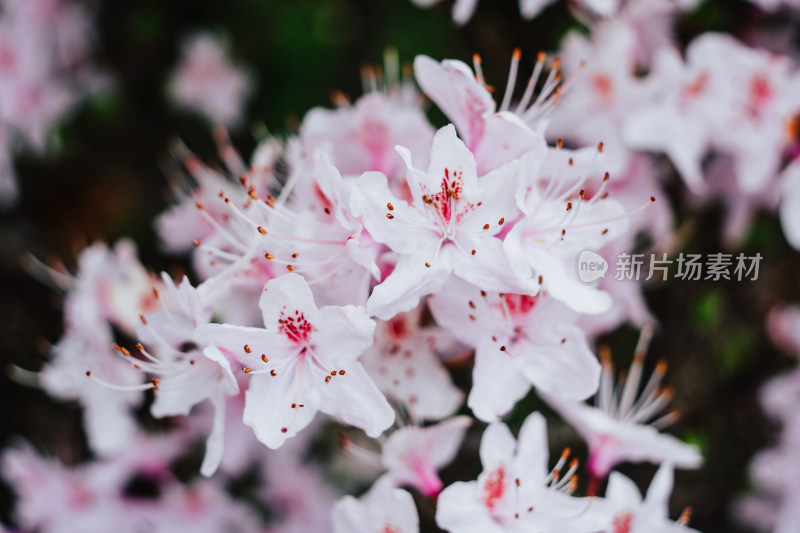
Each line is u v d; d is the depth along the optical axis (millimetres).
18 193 478
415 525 260
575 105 339
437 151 258
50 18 438
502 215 259
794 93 341
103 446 324
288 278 250
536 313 270
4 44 430
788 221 343
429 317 278
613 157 335
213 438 261
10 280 473
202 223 319
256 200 268
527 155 255
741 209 364
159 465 348
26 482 366
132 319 319
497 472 264
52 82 443
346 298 261
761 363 400
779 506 391
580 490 314
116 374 322
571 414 290
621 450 290
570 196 278
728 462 399
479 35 377
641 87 337
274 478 362
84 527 352
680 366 390
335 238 266
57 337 459
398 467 274
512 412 329
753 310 399
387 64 392
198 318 257
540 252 266
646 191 344
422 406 275
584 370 265
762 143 342
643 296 359
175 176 462
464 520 257
